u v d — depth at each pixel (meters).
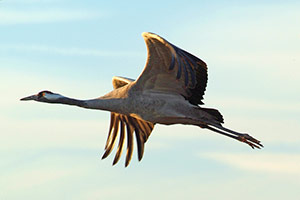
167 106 15.29
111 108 15.63
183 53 14.00
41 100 16.25
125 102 15.46
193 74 14.47
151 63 14.91
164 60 14.71
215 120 15.46
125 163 16.55
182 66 14.60
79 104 15.98
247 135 15.72
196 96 15.35
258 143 15.73
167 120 15.55
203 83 15.09
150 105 15.32
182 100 15.34
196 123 15.77
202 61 14.62
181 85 15.20
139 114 15.50
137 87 15.40
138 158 16.50
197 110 15.32
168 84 15.23
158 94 15.35
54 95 16.22
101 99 15.76
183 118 15.38
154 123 16.42
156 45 14.38
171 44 13.73
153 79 15.21
